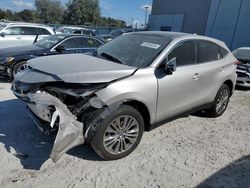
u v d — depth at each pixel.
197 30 23.16
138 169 3.49
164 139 4.39
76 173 3.32
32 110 3.55
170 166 3.61
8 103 5.63
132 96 3.53
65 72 3.38
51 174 3.27
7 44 10.98
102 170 3.42
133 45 4.41
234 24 19.17
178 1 25.06
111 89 3.37
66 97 3.46
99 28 38.19
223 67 5.31
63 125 3.14
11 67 7.51
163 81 3.91
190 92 4.48
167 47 4.13
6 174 3.21
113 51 4.45
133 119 3.68
